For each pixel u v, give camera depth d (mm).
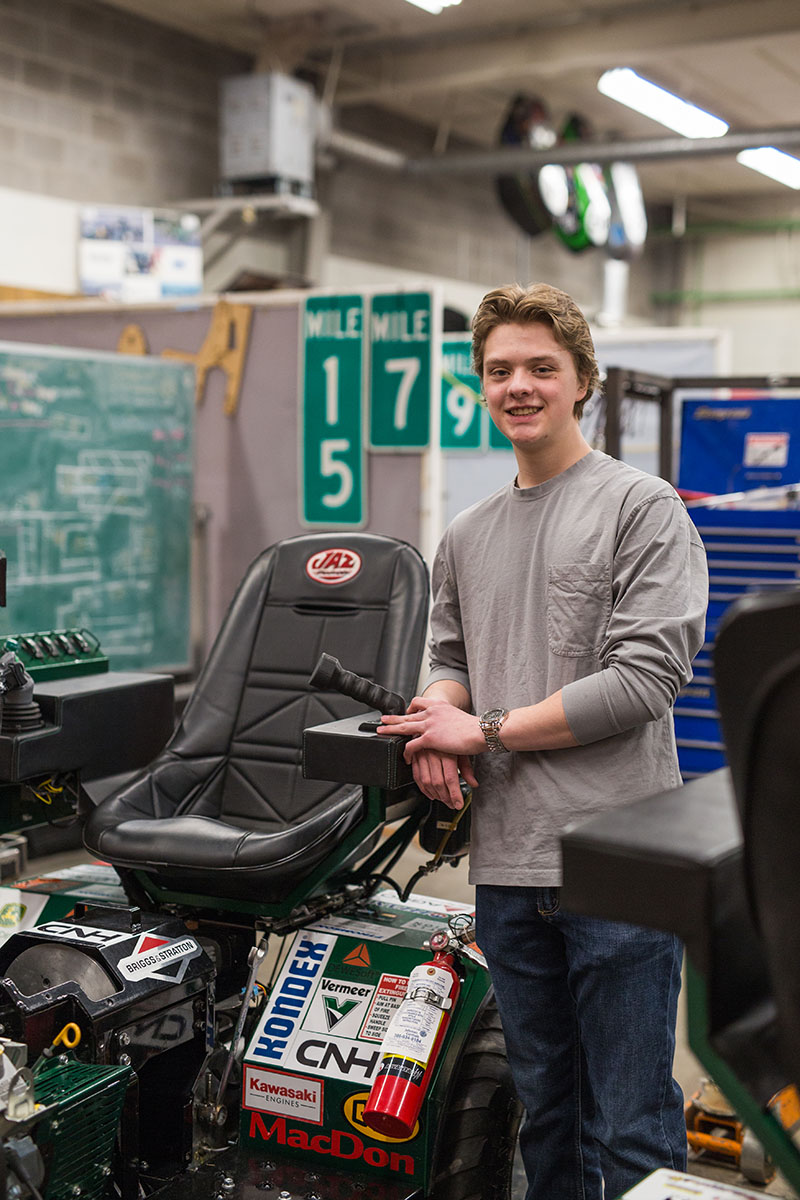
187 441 4812
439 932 1853
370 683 1727
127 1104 1684
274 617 2318
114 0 7082
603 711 1488
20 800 2127
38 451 4359
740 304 13445
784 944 728
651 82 8867
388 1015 1800
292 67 7777
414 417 4352
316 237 8633
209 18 7523
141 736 2199
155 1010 1759
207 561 4883
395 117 9711
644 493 1564
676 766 1611
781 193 12906
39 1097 1486
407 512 4414
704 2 7387
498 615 1668
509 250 11234
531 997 1652
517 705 1631
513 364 1622
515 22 7859
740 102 9711
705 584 1579
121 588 4656
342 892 2127
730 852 788
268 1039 1843
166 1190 1708
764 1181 2178
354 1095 1738
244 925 2043
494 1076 1799
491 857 1632
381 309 4383
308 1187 1707
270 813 2195
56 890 2203
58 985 1692
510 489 1720
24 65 6621
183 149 7703
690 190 12766
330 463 4543
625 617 1513
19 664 1979
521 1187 1948
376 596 2246
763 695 695
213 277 7969
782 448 4105
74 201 6969
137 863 1944
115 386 4559
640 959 1519
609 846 807
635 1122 1530
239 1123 1872
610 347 5871
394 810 1874
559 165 8648
